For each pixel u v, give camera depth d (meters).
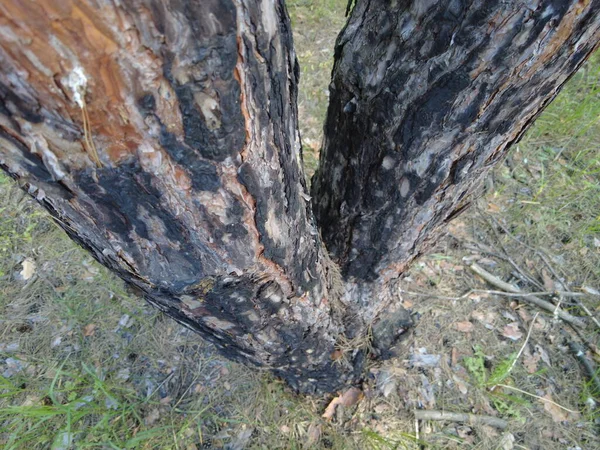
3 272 0.69
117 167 0.19
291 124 0.26
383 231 0.41
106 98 0.16
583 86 0.93
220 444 0.56
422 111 0.30
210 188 0.22
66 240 0.72
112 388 0.59
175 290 0.27
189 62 0.17
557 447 0.57
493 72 0.27
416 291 0.70
